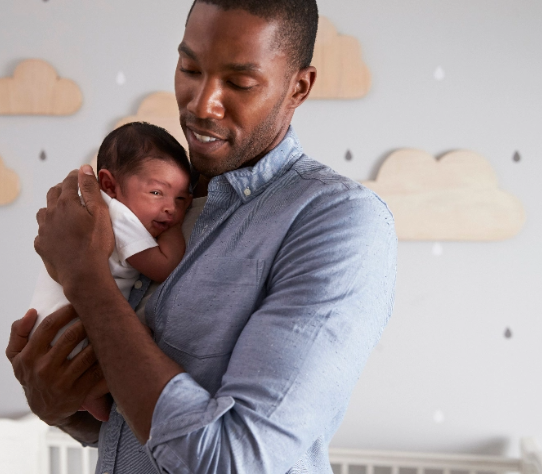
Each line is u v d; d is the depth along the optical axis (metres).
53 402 0.71
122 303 0.67
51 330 0.72
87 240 0.71
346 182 0.72
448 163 1.69
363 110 1.72
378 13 1.69
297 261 0.67
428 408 1.77
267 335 0.62
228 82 0.71
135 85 1.78
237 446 0.58
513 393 1.74
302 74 0.78
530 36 1.66
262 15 0.69
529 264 1.71
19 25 1.78
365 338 0.65
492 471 1.72
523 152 1.69
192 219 0.89
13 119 1.81
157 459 0.59
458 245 1.73
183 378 0.62
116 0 1.76
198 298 0.71
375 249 0.68
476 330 1.74
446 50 1.69
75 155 1.81
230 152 0.75
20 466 1.78
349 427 1.80
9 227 1.84
